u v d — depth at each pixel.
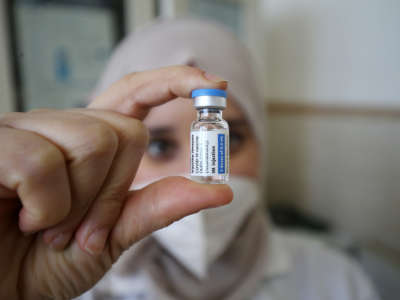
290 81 2.12
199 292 0.94
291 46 2.08
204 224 0.84
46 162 0.33
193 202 0.41
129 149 0.41
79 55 1.45
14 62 1.31
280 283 1.14
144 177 0.98
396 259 1.49
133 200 0.43
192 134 0.58
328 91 1.84
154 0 1.53
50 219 0.34
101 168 0.38
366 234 1.68
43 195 0.33
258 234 1.13
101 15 1.46
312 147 1.99
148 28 1.08
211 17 1.69
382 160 1.56
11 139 0.33
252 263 1.06
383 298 1.57
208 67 0.96
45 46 1.39
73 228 0.41
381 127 1.55
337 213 1.85
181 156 0.96
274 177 2.32
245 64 1.11
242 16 1.79
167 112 0.93
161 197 0.42
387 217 1.55
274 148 2.30
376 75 1.55
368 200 1.65
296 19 2.03
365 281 1.21
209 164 0.56
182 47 0.97
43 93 1.40
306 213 2.07
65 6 1.40
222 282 0.98
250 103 1.07
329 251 1.35
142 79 0.50
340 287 1.16
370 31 1.57
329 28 1.80
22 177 0.32
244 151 1.09
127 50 1.04
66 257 0.44
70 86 1.45
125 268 0.93
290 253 1.29
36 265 0.45
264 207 2.26
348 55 1.70
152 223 0.43
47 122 0.36
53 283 0.45
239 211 0.95
